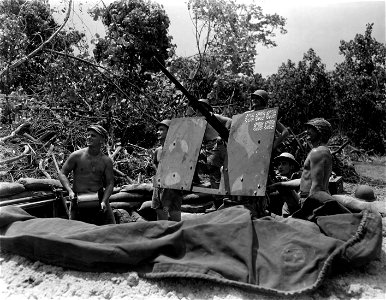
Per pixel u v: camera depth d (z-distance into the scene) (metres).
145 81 12.52
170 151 5.94
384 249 4.77
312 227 4.53
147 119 11.75
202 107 5.57
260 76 15.50
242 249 4.19
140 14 11.97
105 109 11.80
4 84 10.91
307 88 18.61
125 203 7.27
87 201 5.76
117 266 4.41
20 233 4.85
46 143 10.05
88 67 11.68
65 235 4.62
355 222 4.39
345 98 20.73
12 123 10.54
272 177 5.73
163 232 4.53
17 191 6.11
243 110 12.57
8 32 10.66
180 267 4.13
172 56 12.45
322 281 3.87
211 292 3.96
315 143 5.18
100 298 4.08
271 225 4.42
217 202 6.87
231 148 5.37
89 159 5.95
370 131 20.86
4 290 4.26
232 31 11.81
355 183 13.68
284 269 4.02
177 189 5.67
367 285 4.07
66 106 11.62
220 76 12.00
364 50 22.89
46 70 11.47
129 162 10.39
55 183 6.55
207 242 4.31
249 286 3.86
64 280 4.37
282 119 18.58
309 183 5.10
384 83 22.09
